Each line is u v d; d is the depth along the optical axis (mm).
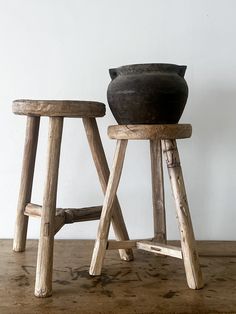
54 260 1147
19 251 1224
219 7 1292
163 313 810
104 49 1306
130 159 1345
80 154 1344
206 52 1304
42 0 1293
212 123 1322
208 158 1336
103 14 1296
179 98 943
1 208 1358
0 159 1344
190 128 974
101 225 1020
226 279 1006
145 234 1361
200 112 1318
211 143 1330
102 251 1022
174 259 1179
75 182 1353
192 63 1306
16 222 1221
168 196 1355
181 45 1301
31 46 1306
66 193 1356
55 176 933
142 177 1349
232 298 883
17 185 1352
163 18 1296
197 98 1314
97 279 1000
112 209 1023
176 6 1293
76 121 1334
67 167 1348
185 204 945
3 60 1309
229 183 1342
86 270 1066
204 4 1291
